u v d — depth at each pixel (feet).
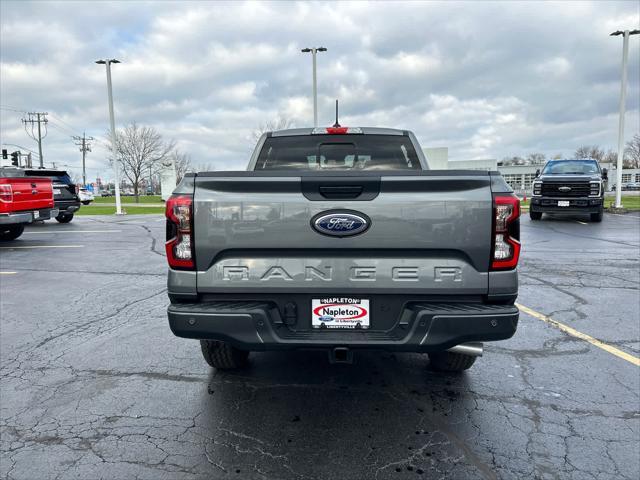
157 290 21.59
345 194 8.70
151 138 164.35
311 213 8.68
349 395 11.01
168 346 14.29
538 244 36.35
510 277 8.68
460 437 9.17
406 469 8.16
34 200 36.73
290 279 8.83
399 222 8.62
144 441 9.07
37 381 11.82
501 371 12.32
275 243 8.75
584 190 51.70
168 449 8.79
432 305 8.73
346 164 14.42
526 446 8.86
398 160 14.38
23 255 32.07
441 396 10.93
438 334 8.54
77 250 34.45
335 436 9.21
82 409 10.36
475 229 8.59
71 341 14.73
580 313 17.53
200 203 8.79
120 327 16.14
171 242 8.96
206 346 11.55
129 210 89.51
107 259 30.42
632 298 19.75
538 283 22.67
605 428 9.49
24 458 8.52
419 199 8.57
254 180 8.73
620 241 37.96
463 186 8.63
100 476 8.00
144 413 10.18
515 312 8.52
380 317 8.92
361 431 9.39
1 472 8.10
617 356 13.29
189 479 7.91
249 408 10.38
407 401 10.68
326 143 14.39
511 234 8.64
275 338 8.70
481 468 8.20
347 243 8.69
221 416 10.03
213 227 8.81
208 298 9.07
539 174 57.62
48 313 17.83
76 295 20.63
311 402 10.66
